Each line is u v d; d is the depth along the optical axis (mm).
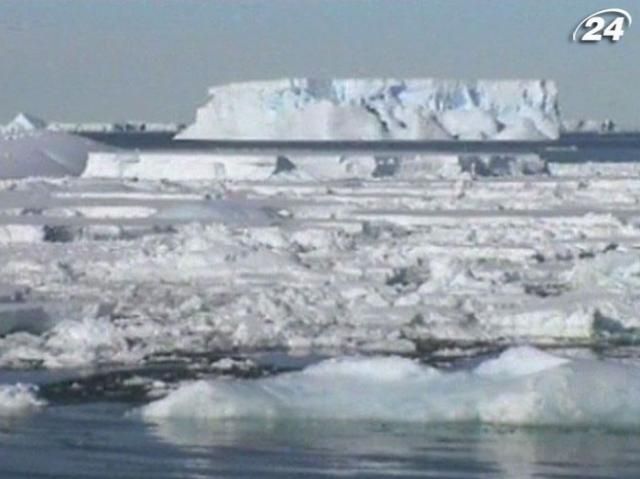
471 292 94000
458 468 55375
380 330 83312
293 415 62750
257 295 91188
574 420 61062
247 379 69188
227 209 146750
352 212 148625
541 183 187875
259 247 112438
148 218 141875
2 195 169000
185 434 60375
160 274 104375
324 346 79688
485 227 133375
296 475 54375
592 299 88812
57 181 195750
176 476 54281
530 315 84312
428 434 60281
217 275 103438
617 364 64750
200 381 66812
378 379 66000
